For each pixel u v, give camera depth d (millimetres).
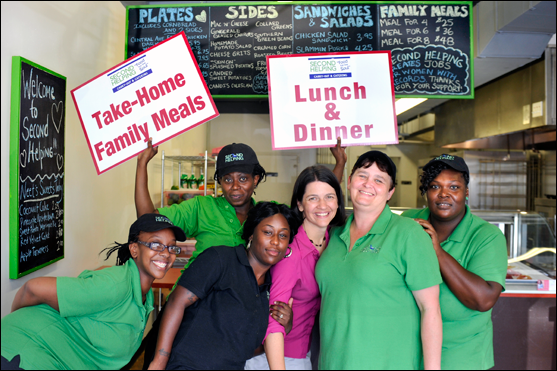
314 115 1737
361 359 1188
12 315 1217
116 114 1739
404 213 1689
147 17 2596
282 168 2717
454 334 1315
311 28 2590
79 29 2178
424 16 2598
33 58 1759
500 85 3771
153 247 1322
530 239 2164
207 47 2604
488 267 1267
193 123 1718
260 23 2596
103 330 1272
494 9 2742
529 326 1909
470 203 4465
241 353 1185
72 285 1196
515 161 4406
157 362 1131
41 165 1750
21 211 1610
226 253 1244
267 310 1258
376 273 1175
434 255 1173
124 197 2707
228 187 1613
